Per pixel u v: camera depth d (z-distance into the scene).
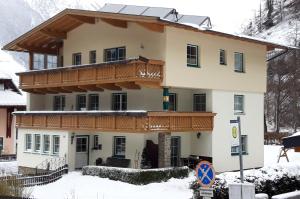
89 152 32.06
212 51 30.38
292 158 39.09
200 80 29.39
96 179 26.78
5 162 40.91
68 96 34.44
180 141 30.52
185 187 24.62
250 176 18.62
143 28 28.47
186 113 27.95
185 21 33.81
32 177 26.34
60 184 26.30
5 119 48.00
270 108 76.62
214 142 30.12
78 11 29.61
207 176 13.20
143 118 25.75
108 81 27.75
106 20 28.81
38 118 33.00
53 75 31.98
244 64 32.94
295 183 20.31
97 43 31.52
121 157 29.94
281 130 71.62
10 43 34.78
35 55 35.94
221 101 30.97
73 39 33.53
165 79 27.20
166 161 27.31
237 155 31.91
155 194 23.00
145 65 26.41
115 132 28.83
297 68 78.19
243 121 32.62
